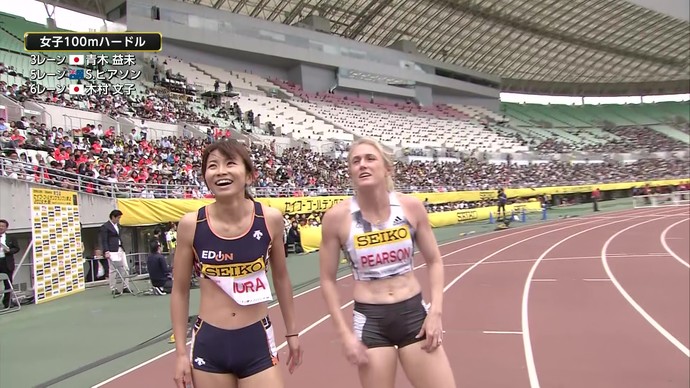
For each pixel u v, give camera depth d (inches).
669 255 555.2
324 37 1887.3
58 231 438.0
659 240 705.0
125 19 1432.1
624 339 251.4
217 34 1593.3
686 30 2285.9
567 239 794.2
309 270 572.4
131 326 315.3
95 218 527.5
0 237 380.5
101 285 501.0
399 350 111.5
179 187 706.2
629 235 795.4
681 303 323.3
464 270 528.7
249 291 105.5
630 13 2076.8
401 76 2165.4
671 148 2283.5
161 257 435.5
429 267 117.3
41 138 649.0
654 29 2267.5
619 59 2650.1
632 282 404.8
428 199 1211.2
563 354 231.5
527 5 1990.7
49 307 386.0
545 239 814.5
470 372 211.5
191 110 1202.0
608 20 2151.8
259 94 1603.1
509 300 358.3
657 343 242.8
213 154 105.1
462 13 2058.3
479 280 457.1
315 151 1362.0
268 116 1471.5
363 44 2018.9
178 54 1565.0
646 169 2063.2
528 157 2016.5
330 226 114.7
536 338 259.0
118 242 438.9
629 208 1473.9
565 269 495.2
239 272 104.9
